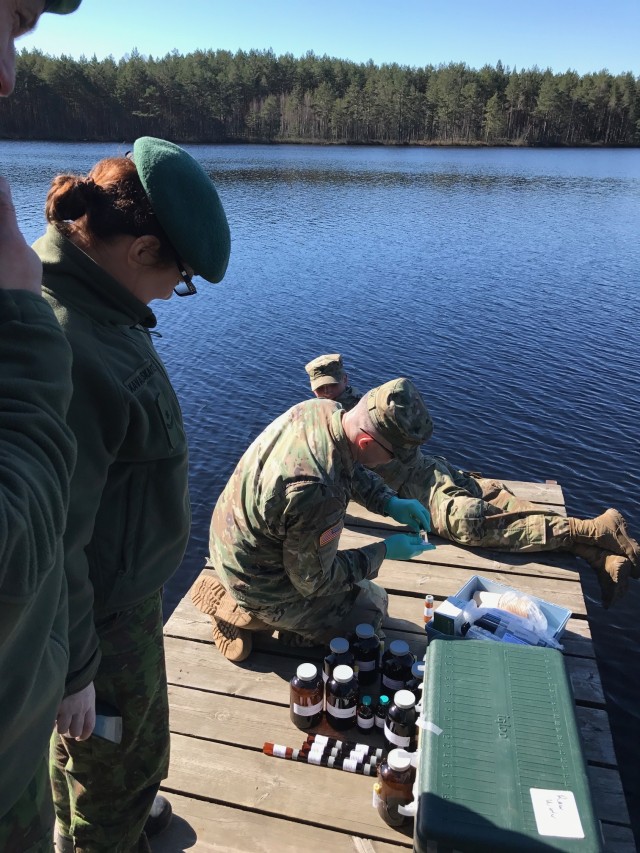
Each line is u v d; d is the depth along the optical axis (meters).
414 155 72.50
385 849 2.34
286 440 2.76
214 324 13.43
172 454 1.73
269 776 2.62
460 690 2.39
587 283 17.12
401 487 4.32
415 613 3.53
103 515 1.67
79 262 1.55
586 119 96.94
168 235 1.60
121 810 1.94
